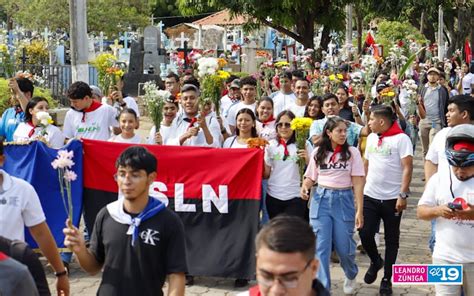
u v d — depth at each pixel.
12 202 5.04
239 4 24.42
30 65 20.62
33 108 8.84
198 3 25.03
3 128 9.22
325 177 7.57
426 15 38.22
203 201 8.11
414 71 19.86
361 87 13.20
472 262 5.87
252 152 8.02
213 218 8.12
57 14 45.62
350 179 7.60
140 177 4.81
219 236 8.11
